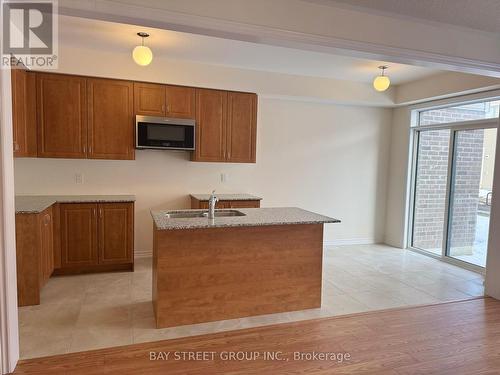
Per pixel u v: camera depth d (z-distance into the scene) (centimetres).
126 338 270
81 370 226
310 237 330
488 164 448
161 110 445
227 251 304
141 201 482
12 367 223
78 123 414
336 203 583
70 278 403
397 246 587
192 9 229
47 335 272
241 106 484
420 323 301
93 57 412
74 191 452
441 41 298
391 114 600
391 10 270
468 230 478
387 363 239
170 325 291
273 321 305
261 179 537
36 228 326
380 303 347
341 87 525
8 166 211
